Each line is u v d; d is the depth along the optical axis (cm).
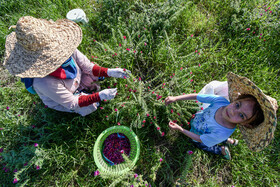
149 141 274
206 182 256
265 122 161
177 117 264
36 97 282
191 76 278
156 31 304
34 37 159
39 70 175
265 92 290
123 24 322
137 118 249
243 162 260
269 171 257
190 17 338
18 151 252
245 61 310
